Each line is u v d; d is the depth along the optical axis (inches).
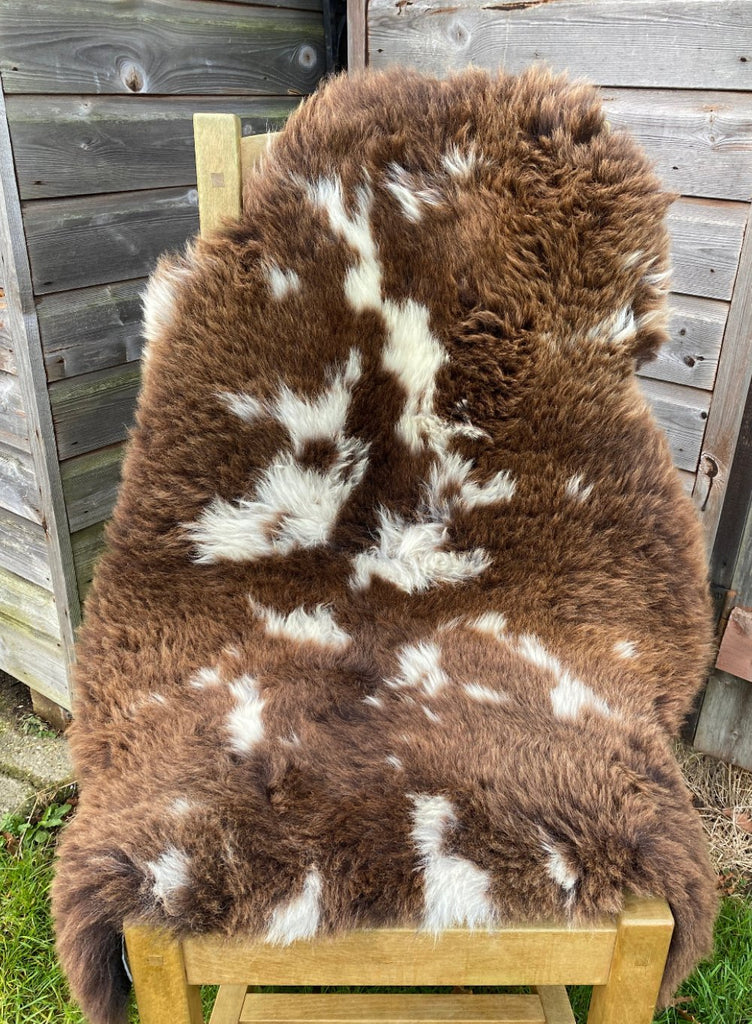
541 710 30.7
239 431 34.2
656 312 33.0
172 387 33.5
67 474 52.8
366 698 31.7
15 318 47.8
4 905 47.0
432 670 32.9
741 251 48.7
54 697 60.0
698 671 34.4
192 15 54.0
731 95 46.8
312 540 36.4
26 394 49.7
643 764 28.7
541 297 32.7
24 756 59.1
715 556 54.1
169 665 32.7
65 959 25.7
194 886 24.7
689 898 25.8
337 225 32.8
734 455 51.8
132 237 53.4
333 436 35.2
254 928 24.7
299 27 63.6
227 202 33.3
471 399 34.2
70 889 25.6
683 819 27.5
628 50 49.1
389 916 24.9
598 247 32.0
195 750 28.6
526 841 25.5
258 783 27.1
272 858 25.2
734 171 47.9
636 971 25.5
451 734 29.3
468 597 36.1
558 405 33.5
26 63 44.6
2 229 45.6
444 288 33.3
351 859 25.2
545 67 33.2
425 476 35.8
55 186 47.8
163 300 33.4
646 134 50.4
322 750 28.6
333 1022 34.8
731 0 44.9
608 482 34.2
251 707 30.7
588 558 34.7
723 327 50.7
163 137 54.0
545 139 31.5
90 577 56.4
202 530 34.9
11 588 58.5
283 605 35.7
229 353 33.4
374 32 58.5
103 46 48.5
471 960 25.7
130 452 34.7
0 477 54.6
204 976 26.0
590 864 25.3
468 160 32.2
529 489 34.8
